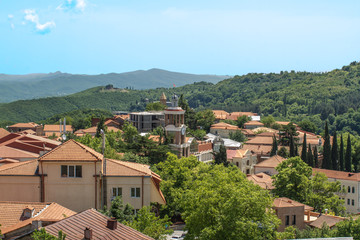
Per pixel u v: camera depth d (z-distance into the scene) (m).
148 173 57.31
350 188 135.38
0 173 54.44
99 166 55.22
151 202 59.50
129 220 49.78
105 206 51.03
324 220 87.25
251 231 52.50
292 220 85.75
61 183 54.78
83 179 55.00
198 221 56.47
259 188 66.00
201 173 82.62
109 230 33.31
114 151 90.88
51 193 54.75
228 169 91.75
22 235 32.03
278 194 103.81
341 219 87.44
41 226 34.09
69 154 55.38
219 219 53.75
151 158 100.69
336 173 140.50
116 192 55.66
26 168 55.50
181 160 87.25
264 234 56.47
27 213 41.22
